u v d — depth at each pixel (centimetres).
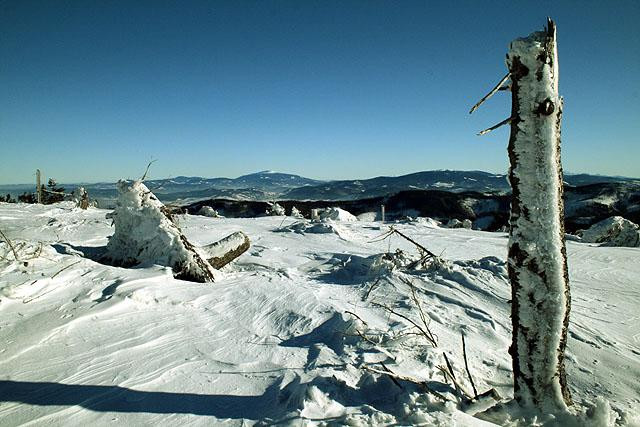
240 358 385
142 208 667
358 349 404
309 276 734
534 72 270
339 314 484
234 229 1365
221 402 311
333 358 384
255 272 719
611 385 406
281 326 470
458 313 545
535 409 287
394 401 302
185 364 365
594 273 821
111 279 522
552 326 282
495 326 511
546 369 286
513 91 281
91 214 1438
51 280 486
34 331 385
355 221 1919
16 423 271
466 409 299
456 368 388
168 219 672
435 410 284
